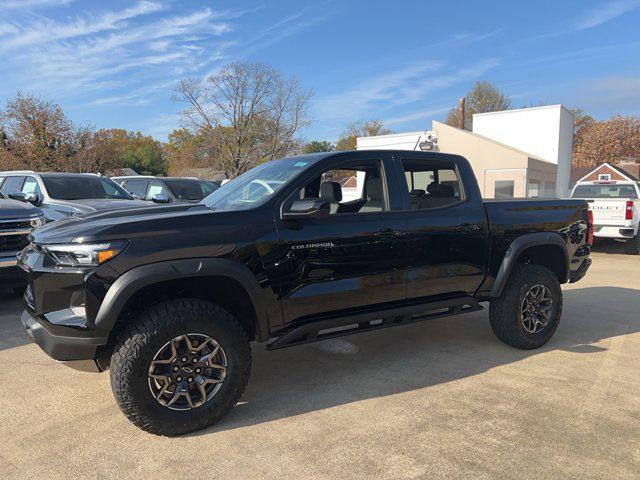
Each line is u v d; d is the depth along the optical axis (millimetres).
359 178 4566
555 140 29469
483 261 4410
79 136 30547
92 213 3738
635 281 8242
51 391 3824
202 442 3070
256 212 3412
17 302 6531
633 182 12297
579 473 2711
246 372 3320
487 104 66812
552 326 4805
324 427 3250
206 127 38969
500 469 2756
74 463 2844
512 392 3771
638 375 4098
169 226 3131
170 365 3094
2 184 9406
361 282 3770
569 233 4980
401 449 2971
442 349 4797
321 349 4820
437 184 4363
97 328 2916
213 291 3445
